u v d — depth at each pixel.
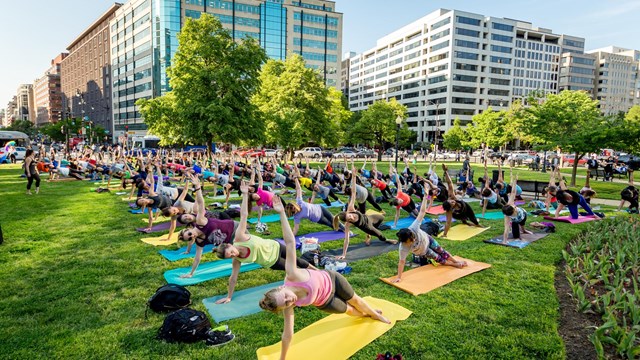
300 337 4.45
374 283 6.12
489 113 48.12
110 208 12.16
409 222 10.82
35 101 173.62
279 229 9.61
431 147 74.12
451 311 5.12
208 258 7.32
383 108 42.84
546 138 19.47
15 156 34.59
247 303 5.33
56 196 14.58
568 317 5.05
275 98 30.91
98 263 6.95
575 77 109.94
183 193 8.56
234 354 4.11
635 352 3.94
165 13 64.00
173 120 23.84
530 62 100.94
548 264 7.06
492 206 12.45
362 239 8.83
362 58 129.00
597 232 8.94
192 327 4.36
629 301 4.66
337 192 15.83
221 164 16.59
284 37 74.75
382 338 4.43
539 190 14.71
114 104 85.94
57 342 4.34
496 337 4.49
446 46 89.12
